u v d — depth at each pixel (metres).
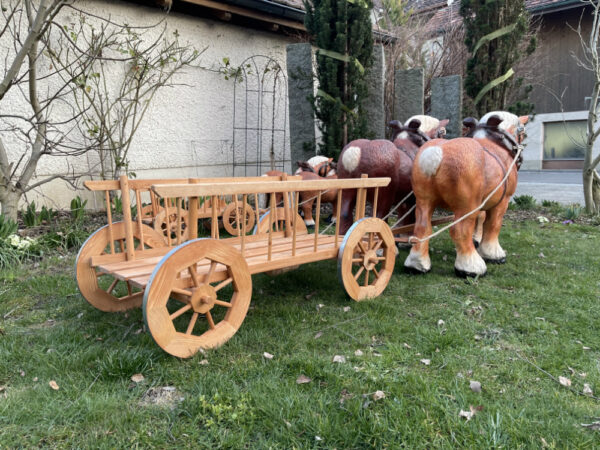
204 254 2.90
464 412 2.35
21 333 3.34
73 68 7.75
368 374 2.76
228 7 8.98
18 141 7.31
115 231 3.74
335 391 2.57
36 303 4.00
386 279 4.34
